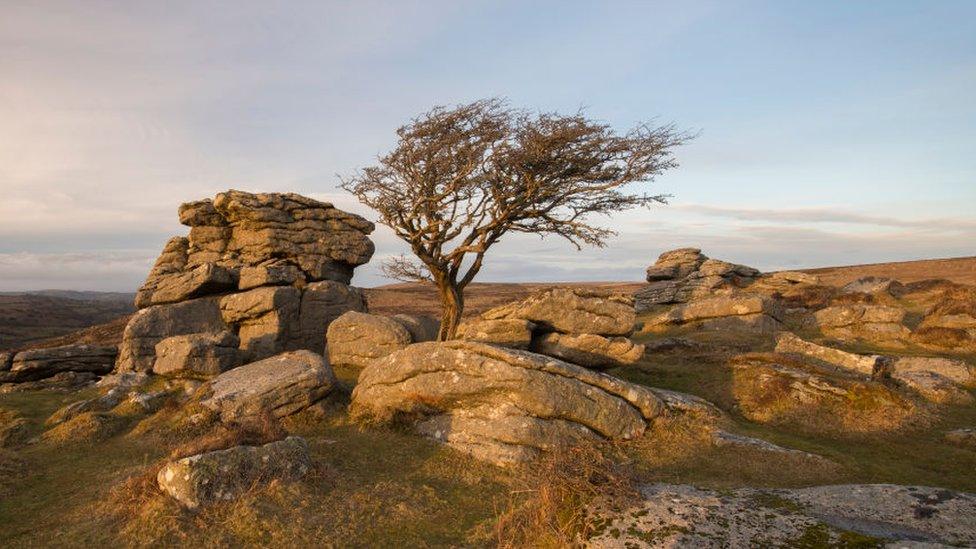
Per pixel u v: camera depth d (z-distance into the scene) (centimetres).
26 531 1180
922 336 3491
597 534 934
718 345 3241
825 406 2042
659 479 1430
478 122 2764
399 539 1116
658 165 2758
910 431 1881
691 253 6556
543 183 2805
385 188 2847
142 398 2180
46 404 2377
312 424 1892
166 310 3128
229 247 3503
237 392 1936
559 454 1252
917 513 938
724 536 870
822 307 4906
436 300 9906
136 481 1282
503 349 1759
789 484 1388
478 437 1664
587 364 2303
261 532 1089
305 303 3284
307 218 3559
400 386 1869
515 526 1081
